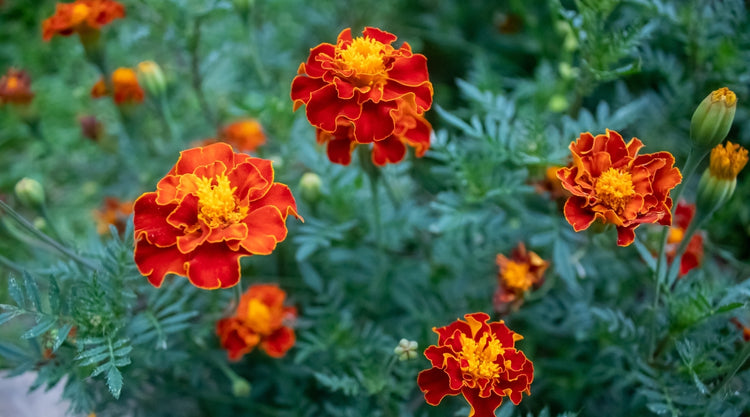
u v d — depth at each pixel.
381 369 0.57
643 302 0.61
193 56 0.68
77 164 0.79
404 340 0.54
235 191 0.51
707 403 0.55
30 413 0.62
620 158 0.52
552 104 0.66
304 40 0.89
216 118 0.72
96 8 0.65
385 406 0.57
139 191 0.71
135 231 0.50
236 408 0.63
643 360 0.57
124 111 0.67
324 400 0.63
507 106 0.62
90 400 0.57
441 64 0.90
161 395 0.61
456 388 0.52
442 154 0.61
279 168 0.66
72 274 0.56
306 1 0.89
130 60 0.80
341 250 0.64
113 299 0.54
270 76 0.76
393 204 0.65
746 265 0.64
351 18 0.89
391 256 0.65
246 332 0.59
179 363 0.59
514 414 0.61
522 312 0.62
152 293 0.56
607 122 0.61
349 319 0.61
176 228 0.50
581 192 0.52
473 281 0.63
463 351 0.52
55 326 0.54
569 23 0.59
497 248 0.63
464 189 0.60
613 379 0.61
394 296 0.63
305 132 0.67
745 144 0.69
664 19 0.67
